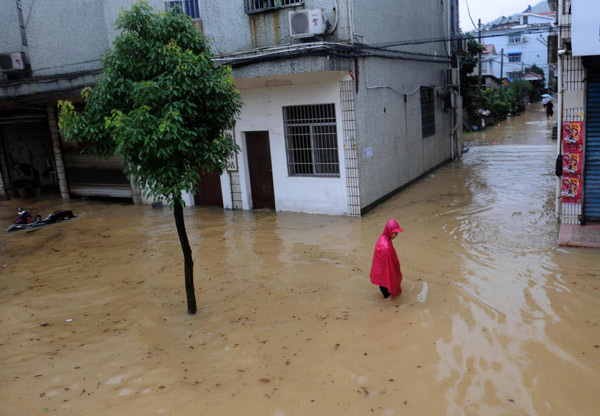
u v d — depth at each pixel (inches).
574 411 175.8
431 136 681.0
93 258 392.8
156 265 365.7
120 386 209.3
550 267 307.6
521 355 212.7
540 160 719.1
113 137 237.1
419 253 350.9
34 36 598.2
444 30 736.3
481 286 287.0
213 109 260.2
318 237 408.2
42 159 747.4
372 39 484.1
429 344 226.8
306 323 257.4
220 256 376.5
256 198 529.0
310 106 470.3
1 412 194.5
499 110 1507.1
